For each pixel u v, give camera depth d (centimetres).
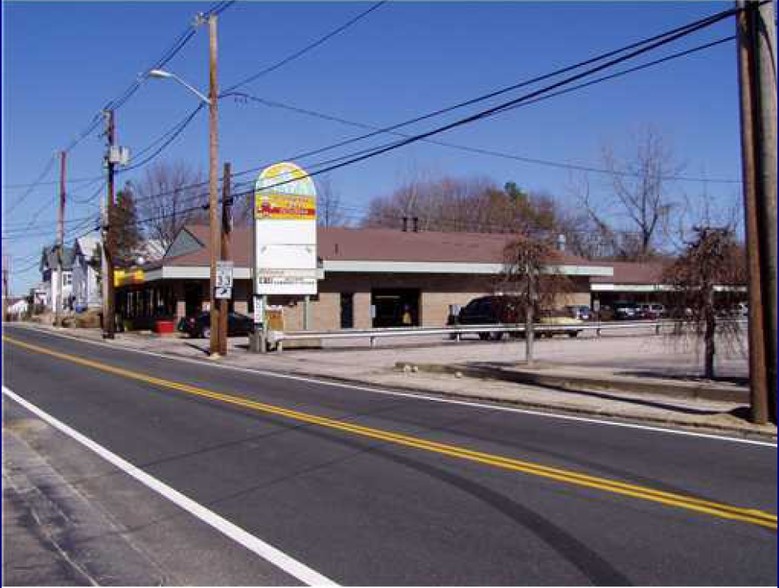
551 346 3186
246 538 677
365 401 1583
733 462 952
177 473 939
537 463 951
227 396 1667
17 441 1180
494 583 555
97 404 1566
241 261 4297
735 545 630
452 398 1641
